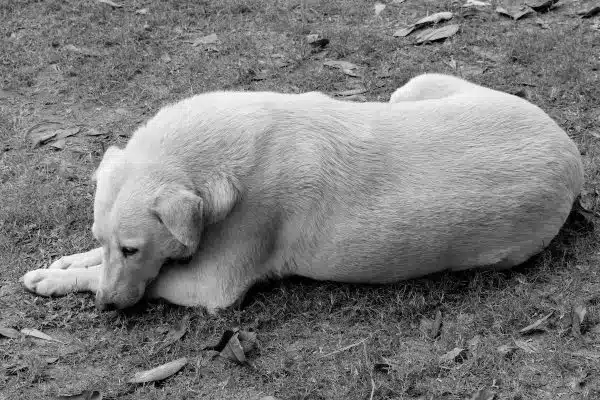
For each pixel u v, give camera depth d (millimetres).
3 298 5555
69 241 6074
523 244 5523
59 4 9117
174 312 5457
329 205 5340
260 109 5379
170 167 5156
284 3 9188
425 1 9180
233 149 5234
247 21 8922
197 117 5324
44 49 8391
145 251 5176
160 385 4934
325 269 5496
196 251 5340
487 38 8352
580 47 8016
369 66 8117
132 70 8039
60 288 5547
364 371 4883
